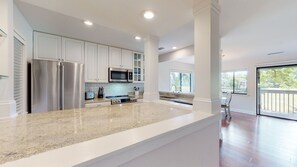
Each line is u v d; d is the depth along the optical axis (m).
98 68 3.42
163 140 0.84
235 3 1.68
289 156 2.31
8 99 1.17
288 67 4.66
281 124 4.07
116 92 4.06
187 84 6.20
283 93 4.77
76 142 0.71
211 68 1.32
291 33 2.71
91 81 3.30
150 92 2.29
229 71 6.06
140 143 0.70
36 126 0.97
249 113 5.41
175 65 5.67
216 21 1.38
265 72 5.16
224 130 3.55
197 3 1.41
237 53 4.55
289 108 4.65
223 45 3.57
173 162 0.95
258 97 5.30
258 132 3.41
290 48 3.86
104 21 1.85
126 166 0.68
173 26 1.97
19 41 2.00
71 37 3.00
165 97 3.88
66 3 1.44
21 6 1.78
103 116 1.29
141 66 4.24
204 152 1.24
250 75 5.40
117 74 3.69
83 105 2.91
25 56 2.21
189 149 1.08
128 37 3.01
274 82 4.96
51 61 2.52
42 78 2.42
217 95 1.40
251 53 4.55
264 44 3.48
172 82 5.68
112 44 3.52
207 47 1.33
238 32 2.65
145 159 0.77
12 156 0.57
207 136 1.27
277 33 2.71
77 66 2.83
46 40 2.72
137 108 1.71
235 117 4.86
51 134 0.82
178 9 1.54
